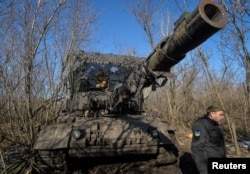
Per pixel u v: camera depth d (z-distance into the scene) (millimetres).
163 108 14109
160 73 4012
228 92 11992
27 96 7113
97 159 6328
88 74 7086
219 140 4238
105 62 7281
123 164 6273
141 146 5832
